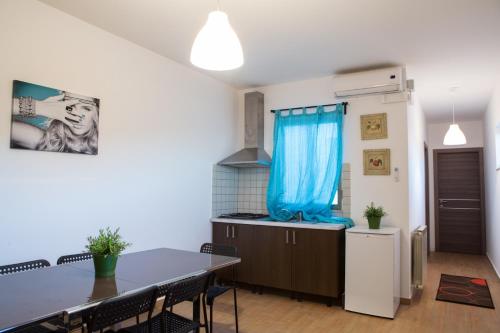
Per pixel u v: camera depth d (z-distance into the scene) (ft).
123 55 11.01
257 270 13.57
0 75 8.07
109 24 10.06
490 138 18.16
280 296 13.30
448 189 23.70
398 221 12.79
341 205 13.97
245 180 16.29
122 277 6.54
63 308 4.84
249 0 8.63
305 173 14.30
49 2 8.87
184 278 6.72
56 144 9.06
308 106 14.79
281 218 14.20
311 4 8.80
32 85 8.60
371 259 11.41
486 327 10.37
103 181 10.31
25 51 8.53
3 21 8.14
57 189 9.16
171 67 12.80
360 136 13.66
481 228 22.56
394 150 13.00
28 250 8.52
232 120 16.15
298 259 12.78
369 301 11.35
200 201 14.06
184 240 13.17
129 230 11.05
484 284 15.06
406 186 12.75
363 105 13.65
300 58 12.45
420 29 10.11
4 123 8.12
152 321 7.04
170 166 12.65
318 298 13.03
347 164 13.93
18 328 4.30
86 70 9.91
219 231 14.48
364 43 11.14
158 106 12.21
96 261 6.54
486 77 14.37
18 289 5.71
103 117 10.35
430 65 13.04
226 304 12.29
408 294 12.42
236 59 6.46
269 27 10.05
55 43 9.16
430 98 17.54
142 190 11.53
